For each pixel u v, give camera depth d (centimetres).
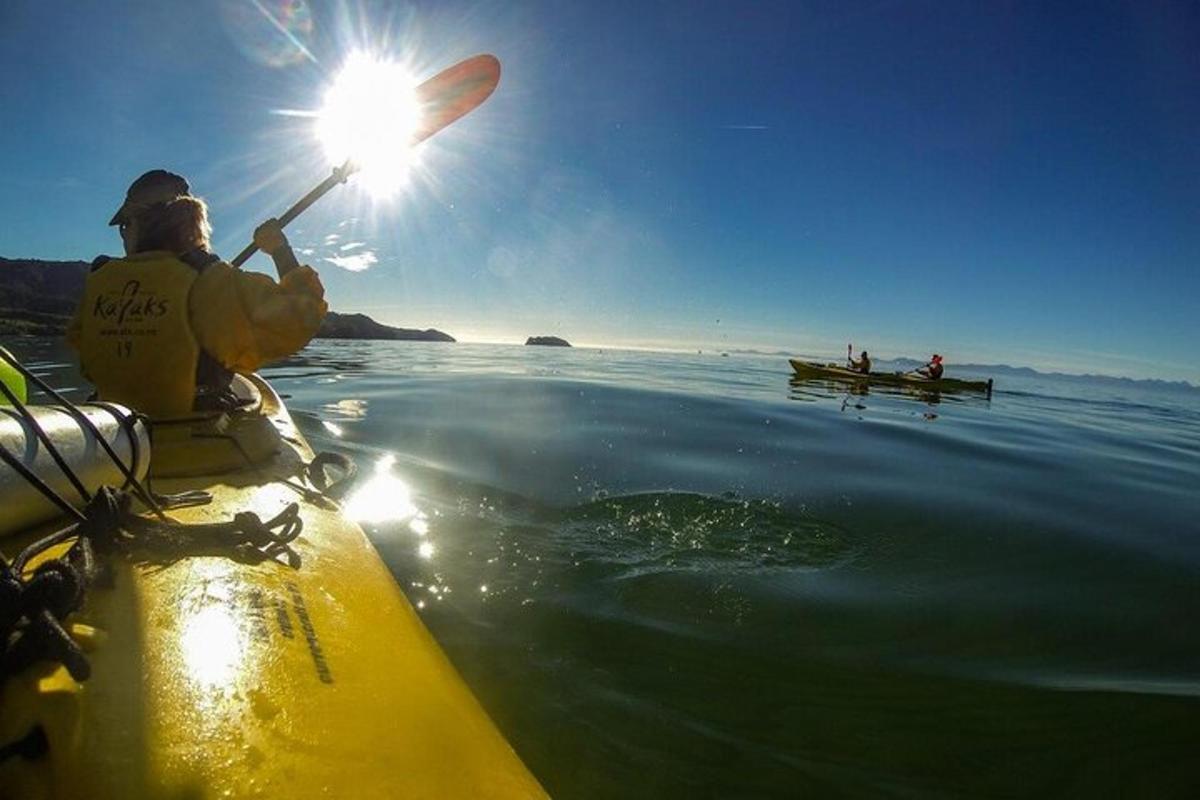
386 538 326
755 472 487
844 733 199
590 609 269
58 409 158
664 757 185
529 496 401
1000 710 211
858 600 288
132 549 149
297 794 98
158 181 254
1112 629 270
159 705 107
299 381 908
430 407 699
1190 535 395
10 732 97
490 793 109
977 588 305
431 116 351
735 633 255
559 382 1026
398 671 139
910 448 632
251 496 222
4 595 101
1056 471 572
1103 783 181
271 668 124
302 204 316
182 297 233
